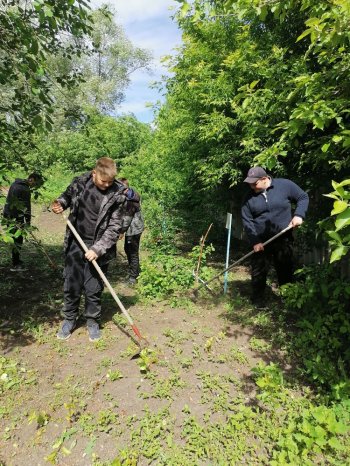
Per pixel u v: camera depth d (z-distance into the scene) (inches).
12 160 185.5
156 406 127.6
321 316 167.8
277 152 119.0
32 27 155.0
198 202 388.2
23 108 171.3
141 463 106.6
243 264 291.7
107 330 175.9
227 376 141.5
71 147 719.1
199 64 253.9
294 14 195.9
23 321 181.8
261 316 185.2
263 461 106.2
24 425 119.6
